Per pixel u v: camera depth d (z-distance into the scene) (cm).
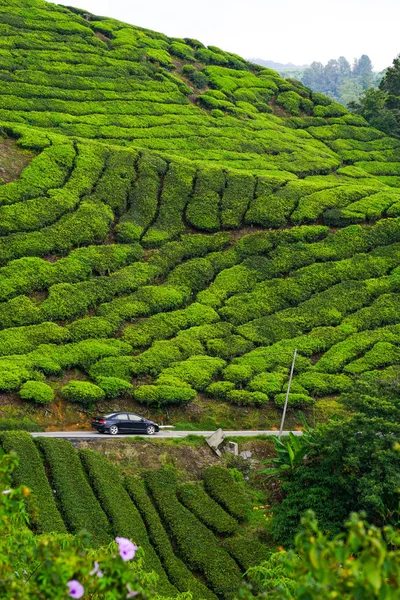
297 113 11094
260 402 5378
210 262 6806
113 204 7094
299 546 1100
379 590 983
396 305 6688
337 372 5881
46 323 5525
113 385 5109
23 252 6141
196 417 5234
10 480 1349
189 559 3653
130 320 5941
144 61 10675
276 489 4409
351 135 10762
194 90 10650
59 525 3494
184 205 7456
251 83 11356
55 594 1107
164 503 4000
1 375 4791
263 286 6650
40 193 6844
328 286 6844
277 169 8906
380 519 3659
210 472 4403
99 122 8781
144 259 6650
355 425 3903
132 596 1142
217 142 9200
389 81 12719
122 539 1124
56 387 5044
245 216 7462
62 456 4038
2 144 7462
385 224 7769
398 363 5991
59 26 10550
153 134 8912
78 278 6106
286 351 5969
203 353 5797
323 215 7775
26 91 8794
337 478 3875
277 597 1302
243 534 3966
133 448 4412
